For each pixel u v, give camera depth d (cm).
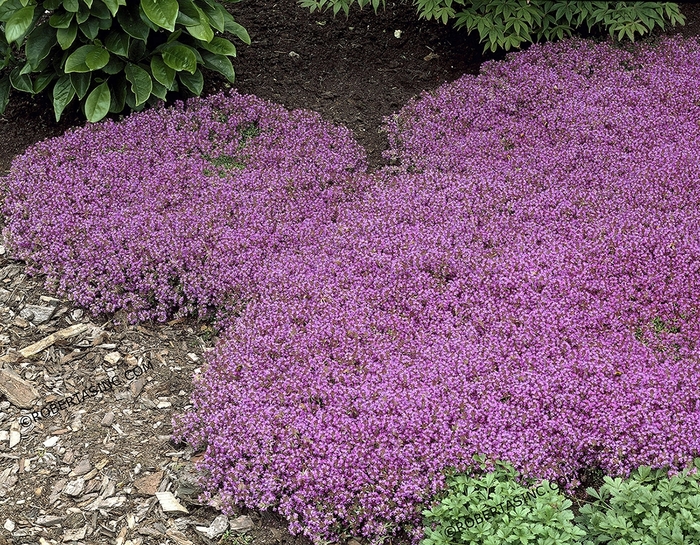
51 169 237
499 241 217
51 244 221
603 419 187
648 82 258
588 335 199
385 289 207
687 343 199
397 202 227
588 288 207
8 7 232
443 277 211
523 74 261
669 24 285
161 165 238
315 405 191
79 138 242
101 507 185
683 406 188
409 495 182
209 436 191
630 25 265
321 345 200
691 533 171
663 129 243
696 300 204
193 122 247
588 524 177
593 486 187
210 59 252
